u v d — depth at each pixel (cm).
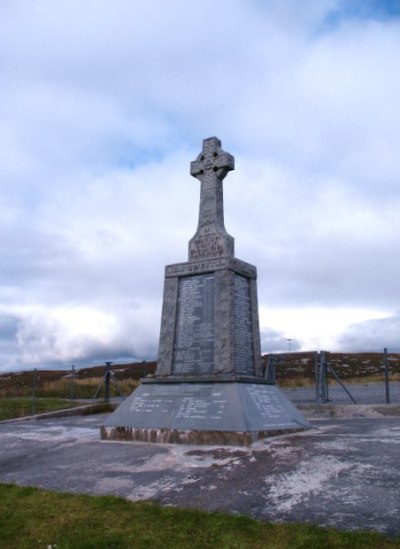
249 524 594
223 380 1132
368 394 2094
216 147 1457
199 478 791
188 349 1277
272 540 548
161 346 1310
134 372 4159
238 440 995
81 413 1858
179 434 1054
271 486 730
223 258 1282
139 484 784
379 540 530
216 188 1422
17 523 639
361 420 1357
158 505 679
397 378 3055
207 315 1271
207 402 1098
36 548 563
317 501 661
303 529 569
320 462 815
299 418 1179
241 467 830
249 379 1165
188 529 591
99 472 864
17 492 760
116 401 2159
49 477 858
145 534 581
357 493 674
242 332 1291
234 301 1274
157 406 1150
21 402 2103
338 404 1584
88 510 665
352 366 3947
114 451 1001
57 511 669
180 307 1321
